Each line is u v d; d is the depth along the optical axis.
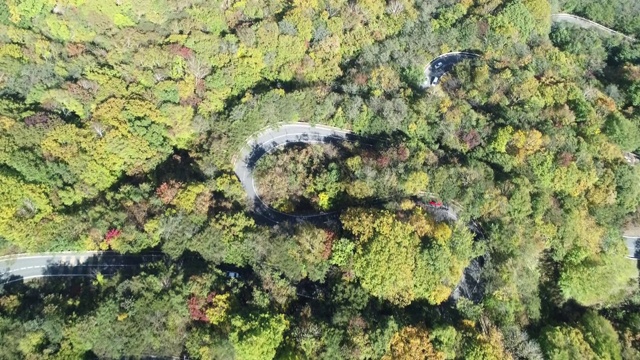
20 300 107.25
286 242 113.56
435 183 126.94
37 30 138.62
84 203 119.38
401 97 141.25
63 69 131.88
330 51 151.25
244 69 141.38
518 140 136.38
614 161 145.25
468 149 138.88
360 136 140.50
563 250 131.50
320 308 111.06
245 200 125.06
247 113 133.38
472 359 106.38
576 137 143.75
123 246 113.38
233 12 151.25
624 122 149.38
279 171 128.25
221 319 104.12
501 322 117.00
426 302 115.75
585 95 157.50
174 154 132.12
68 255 117.56
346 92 142.62
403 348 103.31
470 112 141.50
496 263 124.00
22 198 111.38
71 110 127.75
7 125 118.50
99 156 121.38
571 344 119.50
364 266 110.62
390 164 127.31
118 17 142.00
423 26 166.62
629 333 127.75
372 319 107.56
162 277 106.88
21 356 96.62
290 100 135.25
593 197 138.50
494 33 165.88
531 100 147.00
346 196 126.19
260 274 111.31
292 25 148.62
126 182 123.81
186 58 137.25
